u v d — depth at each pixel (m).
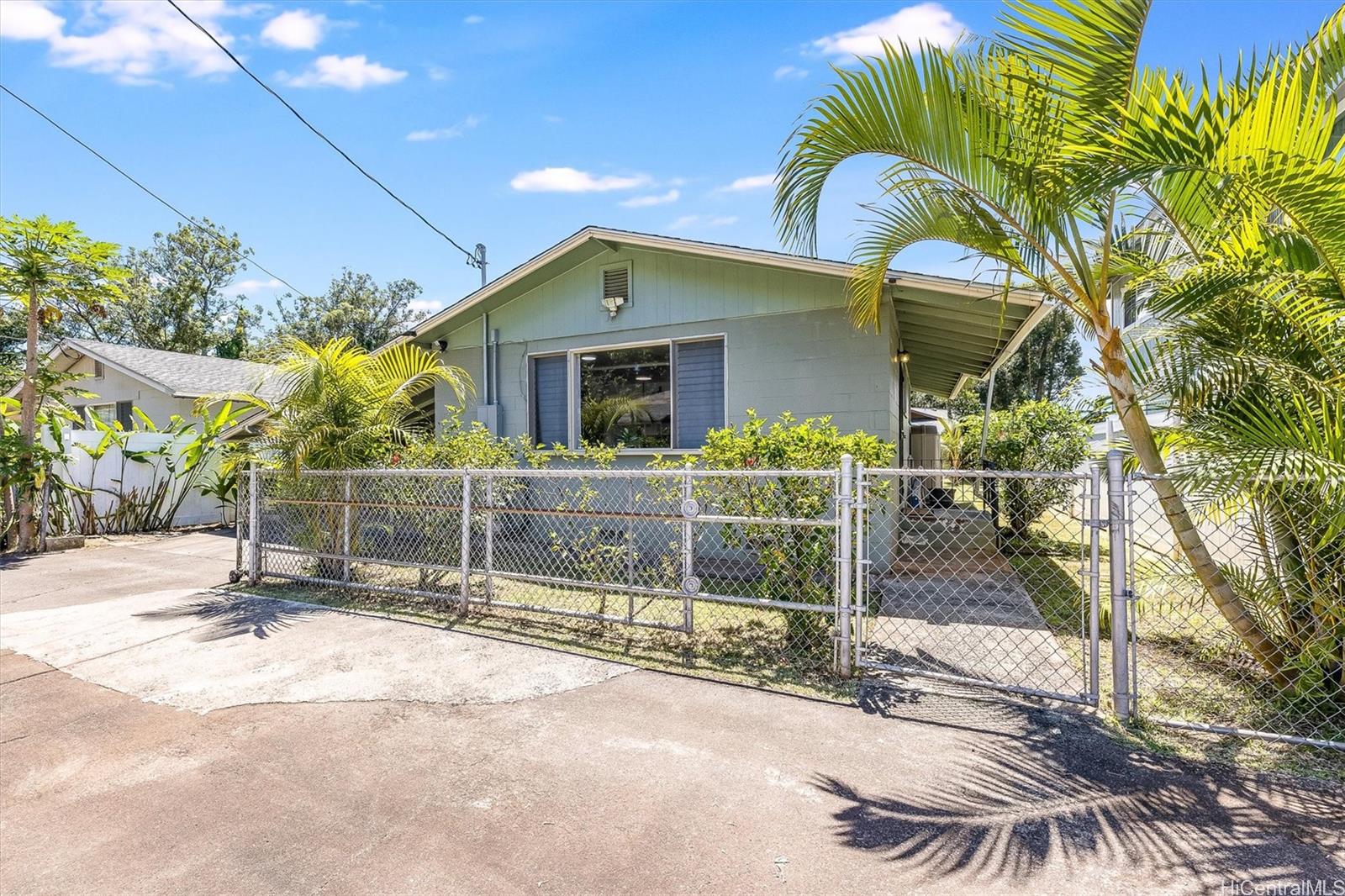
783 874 2.05
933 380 13.98
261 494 6.55
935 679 3.75
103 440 10.74
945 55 3.44
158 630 4.93
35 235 8.91
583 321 8.36
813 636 4.36
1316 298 3.04
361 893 2.00
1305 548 3.19
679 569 5.25
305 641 4.56
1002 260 3.84
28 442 9.30
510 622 4.98
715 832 2.29
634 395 8.16
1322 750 2.84
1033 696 3.44
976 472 3.49
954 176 3.66
